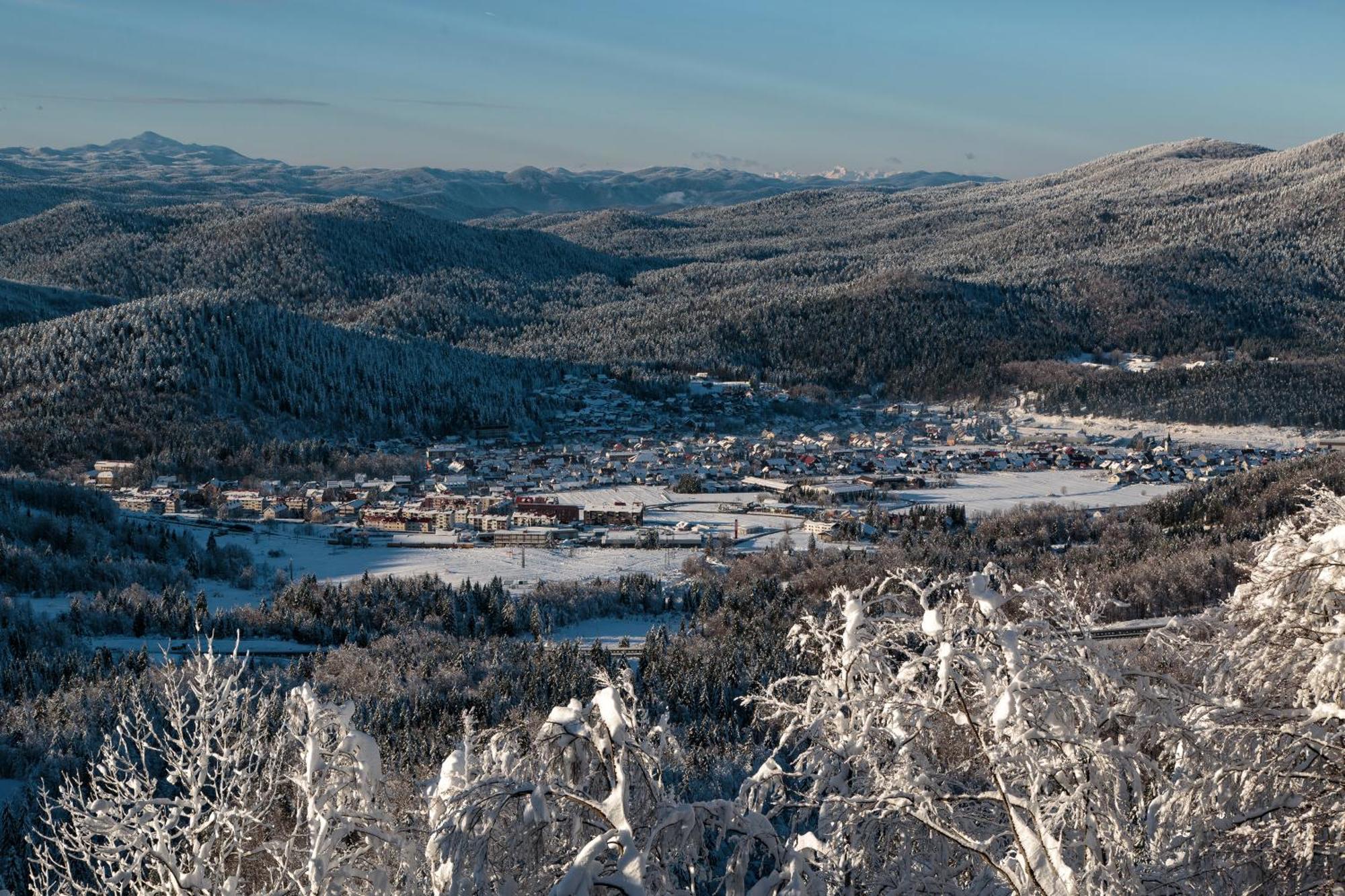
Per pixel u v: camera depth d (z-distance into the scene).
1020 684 14.48
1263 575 20.23
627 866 12.85
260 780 20.53
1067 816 15.20
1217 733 17.12
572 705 15.45
